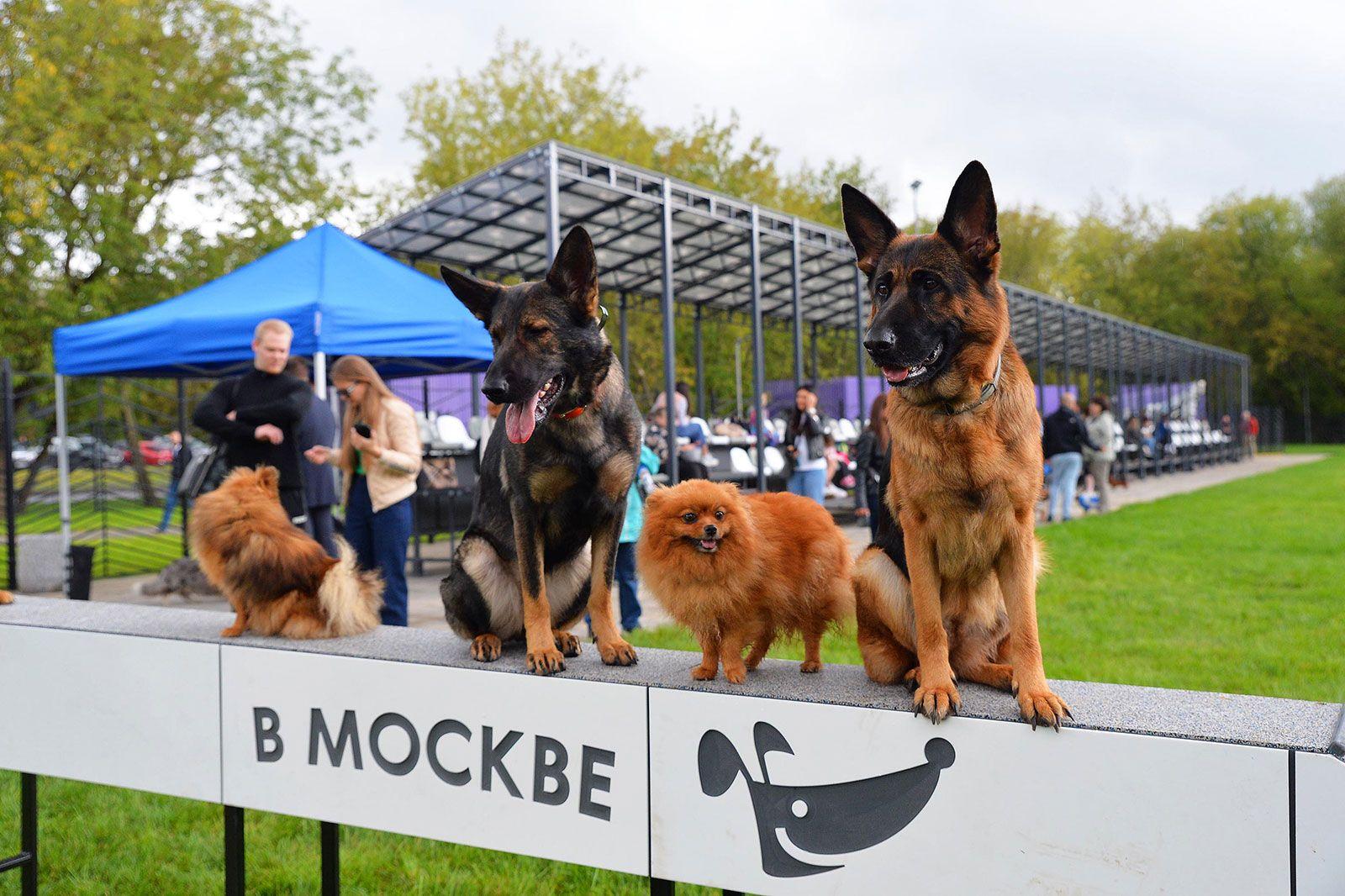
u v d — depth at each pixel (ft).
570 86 97.86
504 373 9.59
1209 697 7.50
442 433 39.63
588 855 8.49
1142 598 27.45
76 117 56.90
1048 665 19.44
